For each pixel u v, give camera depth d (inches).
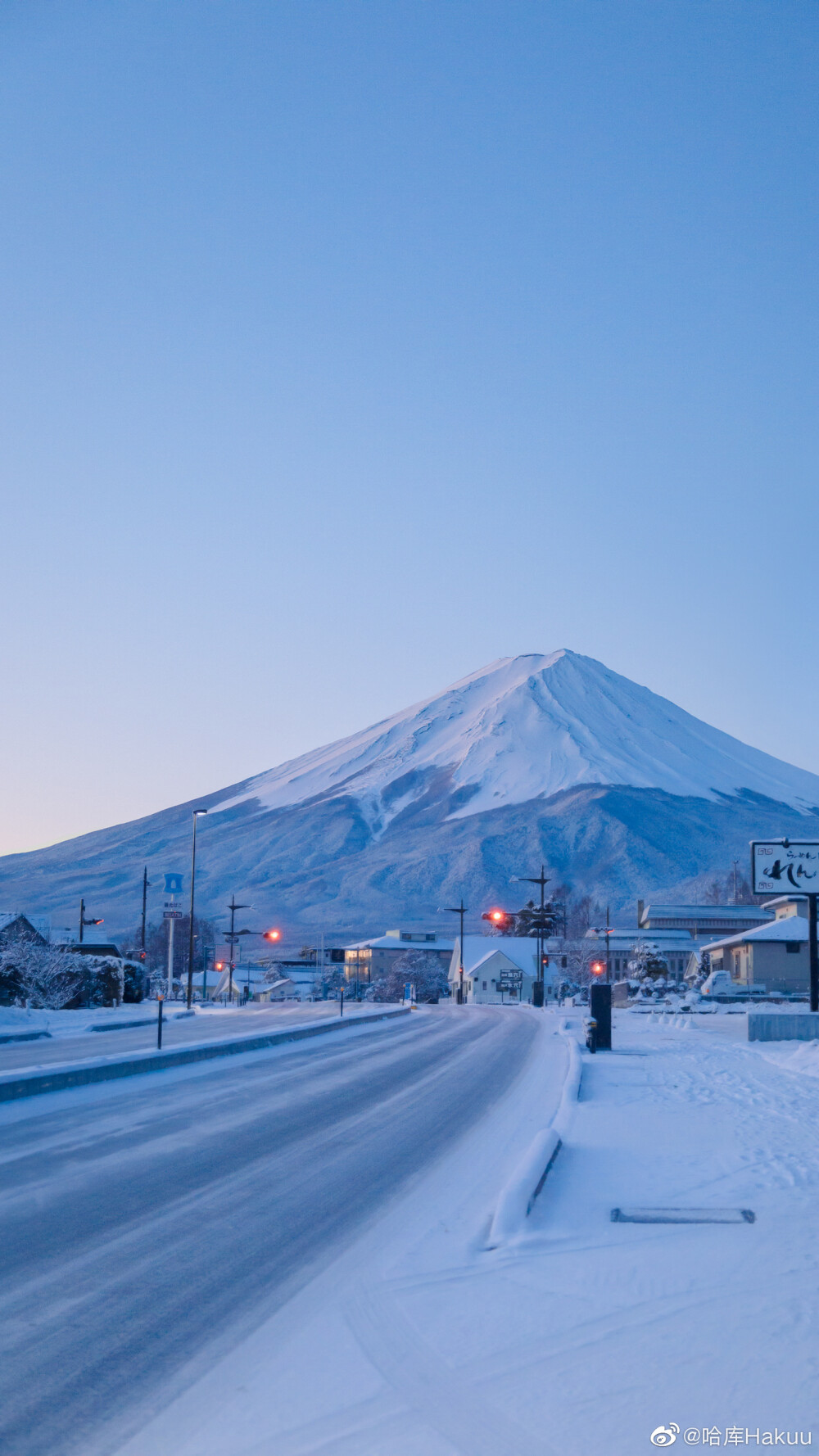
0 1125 549.0
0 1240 325.1
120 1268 299.9
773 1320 251.1
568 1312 261.9
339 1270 301.1
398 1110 639.1
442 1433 199.0
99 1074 764.0
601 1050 1158.3
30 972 2023.9
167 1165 446.6
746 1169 443.8
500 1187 416.8
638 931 5393.7
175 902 1243.8
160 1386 221.8
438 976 4832.7
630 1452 189.8
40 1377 225.8
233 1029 1535.4
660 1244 322.7
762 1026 1310.3
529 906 5753.0
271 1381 223.6
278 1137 527.2
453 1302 271.6
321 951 6702.8
